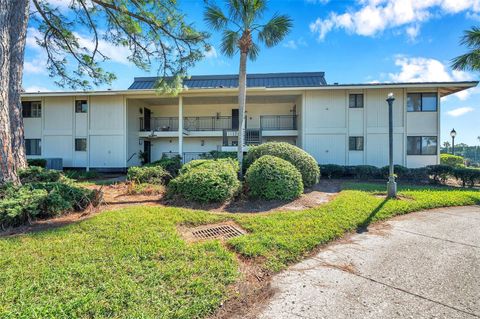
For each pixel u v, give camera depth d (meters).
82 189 5.79
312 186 8.84
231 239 3.81
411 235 4.39
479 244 3.95
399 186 9.88
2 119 5.52
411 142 13.51
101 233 3.88
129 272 2.76
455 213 5.92
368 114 13.77
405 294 2.56
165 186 7.87
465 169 10.36
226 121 17.48
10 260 3.01
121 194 7.07
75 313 2.07
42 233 3.90
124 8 8.54
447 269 3.10
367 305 2.37
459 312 2.26
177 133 15.58
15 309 2.12
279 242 3.69
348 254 3.59
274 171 6.51
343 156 13.90
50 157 14.91
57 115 15.02
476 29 10.21
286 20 9.19
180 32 9.34
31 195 4.74
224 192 6.08
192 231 4.33
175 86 10.43
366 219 5.11
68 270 2.77
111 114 14.80
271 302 2.43
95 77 10.61
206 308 2.23
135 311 2.12
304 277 2.93
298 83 17.62
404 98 13.48
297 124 15.91
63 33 9.38
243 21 9.34
